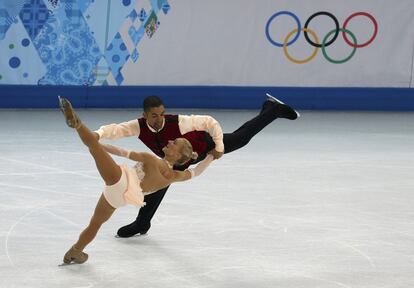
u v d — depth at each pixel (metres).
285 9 35.56
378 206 19.53
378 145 28.53
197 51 35.22
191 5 34.78
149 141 14.60
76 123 12.27
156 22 34.50
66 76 34.12
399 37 36.59
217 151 14.62
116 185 13.18
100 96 34.53
